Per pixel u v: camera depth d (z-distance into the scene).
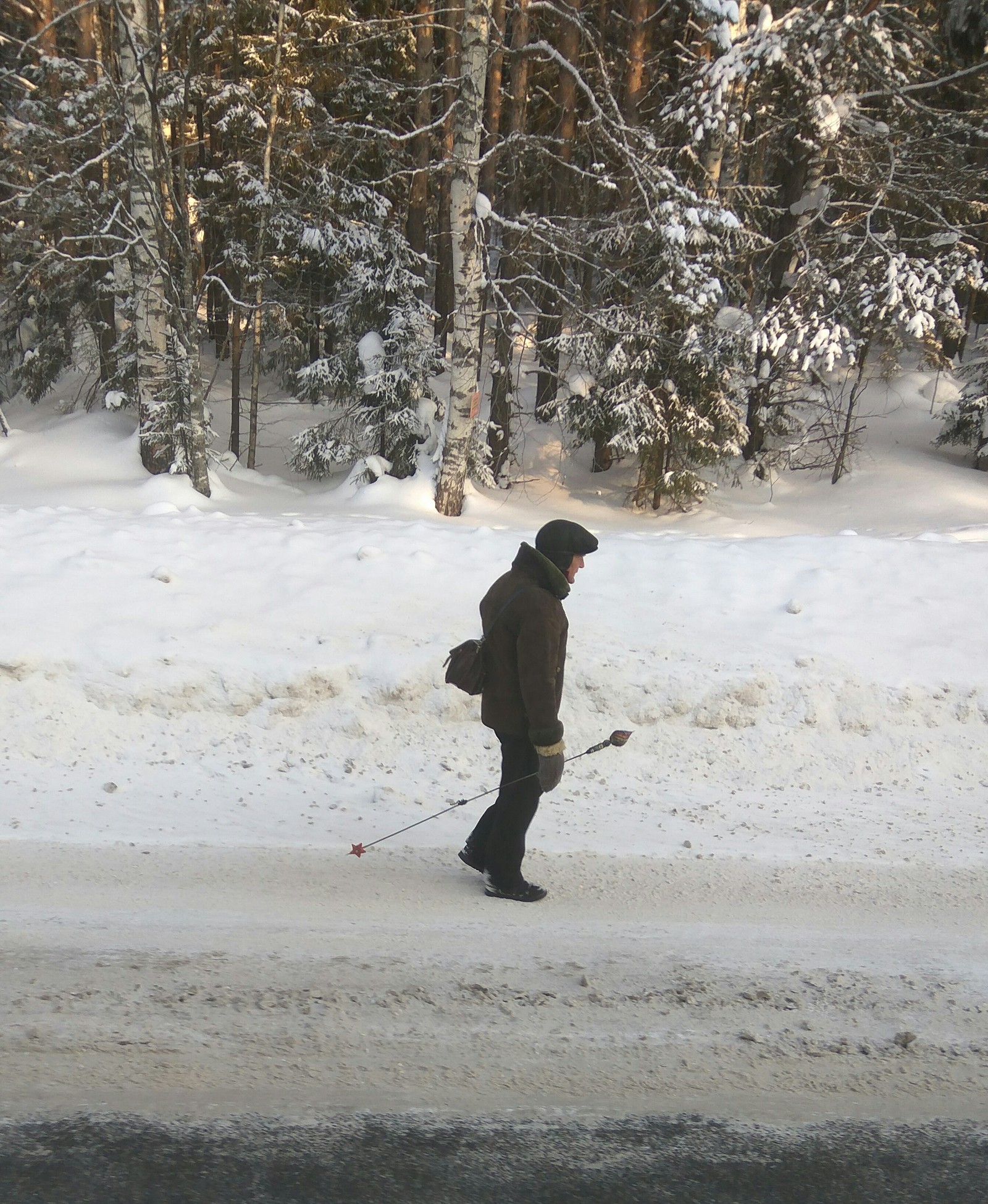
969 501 14.13
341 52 14.68
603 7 15.27
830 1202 2.17
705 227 12.52
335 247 14.03
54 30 14.80
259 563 7.04
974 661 6.20
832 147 14.08
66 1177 2.15
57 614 6.01
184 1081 2.54
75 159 14.55
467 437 12.44
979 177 14.41
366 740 5.49
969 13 15.96
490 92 14.13
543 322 15.03
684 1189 2.20
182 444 13.03
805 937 3.62
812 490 15.62
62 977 3.05
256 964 3.20
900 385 20.27
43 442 14.32
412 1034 2.82
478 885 4.01
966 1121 2.50
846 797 5.25
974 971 3.38
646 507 14.71
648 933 3.61
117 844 4.19
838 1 12.69
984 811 5.08
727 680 5.82
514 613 3.73
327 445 14.50
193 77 12.58
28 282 15.12
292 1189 2.15
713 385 13.48
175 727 5.40
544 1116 2.46
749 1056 2.78
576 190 14.88
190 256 11.77
